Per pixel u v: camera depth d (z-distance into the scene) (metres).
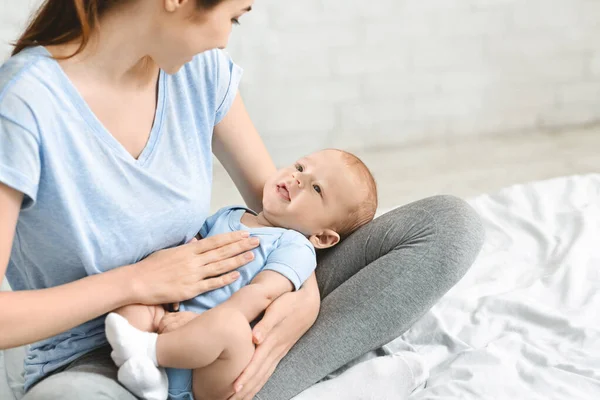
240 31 3.12
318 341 1.45
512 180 3.13
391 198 3.00
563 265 1.82
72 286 1.21
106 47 1.20
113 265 1.31
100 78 1.23
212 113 1.46
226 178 3.22
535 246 1.95
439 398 1.41
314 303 1.45
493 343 1.57
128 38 1.19
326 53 3.24
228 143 1.61
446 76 3.42
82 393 1.15
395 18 3.27
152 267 1.30
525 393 1.43
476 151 3.42
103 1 1.16
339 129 3.38
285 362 1.43
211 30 1.17
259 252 1.46
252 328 1.40
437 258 1.48
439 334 1.63
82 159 1.20
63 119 1.17
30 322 1.15
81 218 1.23
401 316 1.47
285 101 3.27
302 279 1.44
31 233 1.22
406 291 1.47
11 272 1.33
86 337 1.32
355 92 3.34
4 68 1.16
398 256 1.50
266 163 1.65
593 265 1.84
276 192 1.59
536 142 3.50
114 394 1.19
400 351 1.58
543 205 2.09
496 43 3.44
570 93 3.61
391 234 1.55
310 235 1.61
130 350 1.22
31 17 1.28
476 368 1.49
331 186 1.59
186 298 1.33
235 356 1.27
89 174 1.21
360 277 1.51
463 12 3.35
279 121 3.29
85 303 1.21
